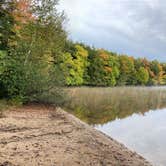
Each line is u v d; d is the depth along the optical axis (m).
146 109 33.59
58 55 25.69
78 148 10.36
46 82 19.92
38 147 9.82
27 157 8.65
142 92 72.00
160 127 21.22
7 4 19.95
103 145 11.84
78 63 67.00
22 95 18.89
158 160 11.91
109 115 26.08
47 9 22.31
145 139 16.58
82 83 71.56
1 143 9.89
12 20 20.38
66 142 10.98
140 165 9.97
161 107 36.91
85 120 21.73
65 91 22.92
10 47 20.31
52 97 21.06
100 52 79.62
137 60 108.12
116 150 11.50
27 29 21.53
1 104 16.78
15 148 9.45
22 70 18.73
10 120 13.81
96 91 61.53
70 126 14.55
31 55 20.59
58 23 23.28
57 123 14.81
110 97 47.78
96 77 75.19
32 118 15.18
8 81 18.33
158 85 122.56
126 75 94.69
